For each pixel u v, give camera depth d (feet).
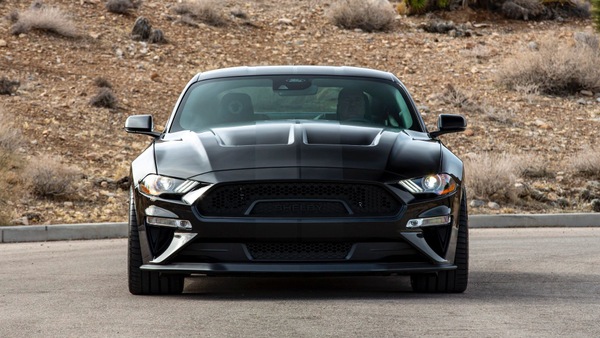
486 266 37.96
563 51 98.43
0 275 35.91
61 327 23.59
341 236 26.86
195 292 30.50
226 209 27.20
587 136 82.38
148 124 33.24
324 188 27.09
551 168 72.69
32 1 107.86
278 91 33.71
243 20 110.52
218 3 113.60
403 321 23.76
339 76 34.65
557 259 40.40
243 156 27.89
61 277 35.12
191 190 27.45
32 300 28.68
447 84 93.30
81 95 82.53
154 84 88.33
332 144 28.58
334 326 23.04
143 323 23.93
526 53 99.86
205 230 27.04
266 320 23.97
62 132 73.20
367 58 101.91
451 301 27.45
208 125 32.14
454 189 28.45
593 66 95.96
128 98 83.71
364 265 27.17
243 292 30.30
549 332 22.48
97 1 108.88
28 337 22.38
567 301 27.68
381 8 113.29
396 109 33.32
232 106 32.73
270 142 28.68
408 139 30.37
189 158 28.50
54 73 87.51
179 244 27.45
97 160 68.54
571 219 57.93
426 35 111.14
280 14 115.24
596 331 22.65
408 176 27.76
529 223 57.41
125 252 44.47
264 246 27.27
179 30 104.17
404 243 27.48
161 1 113.29
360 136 29.60
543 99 92.43
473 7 118.52
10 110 76.43
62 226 51.19
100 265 39.24
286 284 32.60
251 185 27.09
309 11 116.88
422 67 100.32
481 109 87.66
